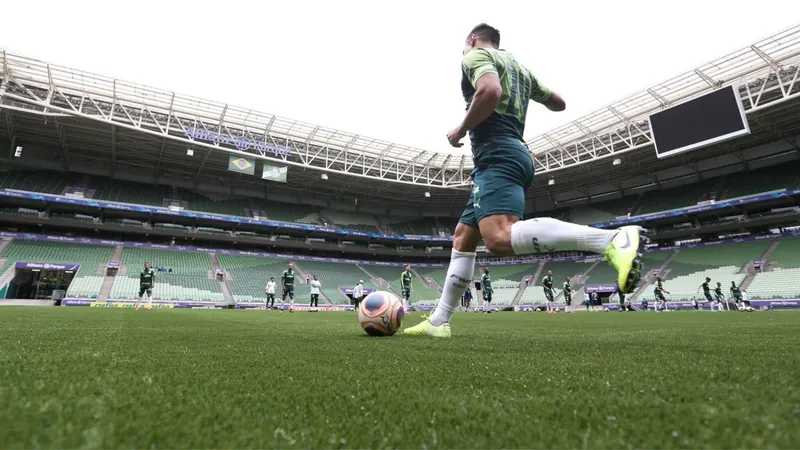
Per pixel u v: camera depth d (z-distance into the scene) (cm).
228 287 2581
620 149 2566
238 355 157
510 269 3312
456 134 244
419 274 3453
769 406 71
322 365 132
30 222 2361
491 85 216
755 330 354
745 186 2633
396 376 110
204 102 2164
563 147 2644
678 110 1800
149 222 2795
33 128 2289
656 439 54
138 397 79
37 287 2262
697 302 2230
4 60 1759
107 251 2494
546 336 293
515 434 59
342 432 60
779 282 2195
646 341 235
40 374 99
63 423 59
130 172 2852
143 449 50
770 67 1797
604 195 3325
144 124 2225
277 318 733
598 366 128
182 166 2856
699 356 152
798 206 2458
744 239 2602
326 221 3381
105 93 2022
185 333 284
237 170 2472
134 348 173
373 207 3759
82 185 2611
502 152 226
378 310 293
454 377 109
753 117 2227
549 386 95
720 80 1908
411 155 2866
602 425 62
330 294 2842
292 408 75
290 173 2956
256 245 3141
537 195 3525
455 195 3494
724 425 60
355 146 2705
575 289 2823
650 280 2597
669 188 3036
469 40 265
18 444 48
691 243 2783
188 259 2709
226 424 63
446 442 56
